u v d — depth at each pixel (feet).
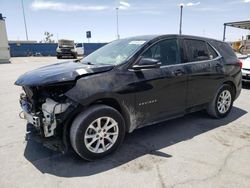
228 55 17.61
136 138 14.02
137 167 10.94
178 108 14.46
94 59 14.14
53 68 12.38
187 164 11.19
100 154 11.44
